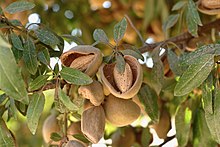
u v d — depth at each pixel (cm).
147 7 89
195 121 62
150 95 58
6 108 55
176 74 58
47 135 61
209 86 50
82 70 50
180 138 61
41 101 49
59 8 93
